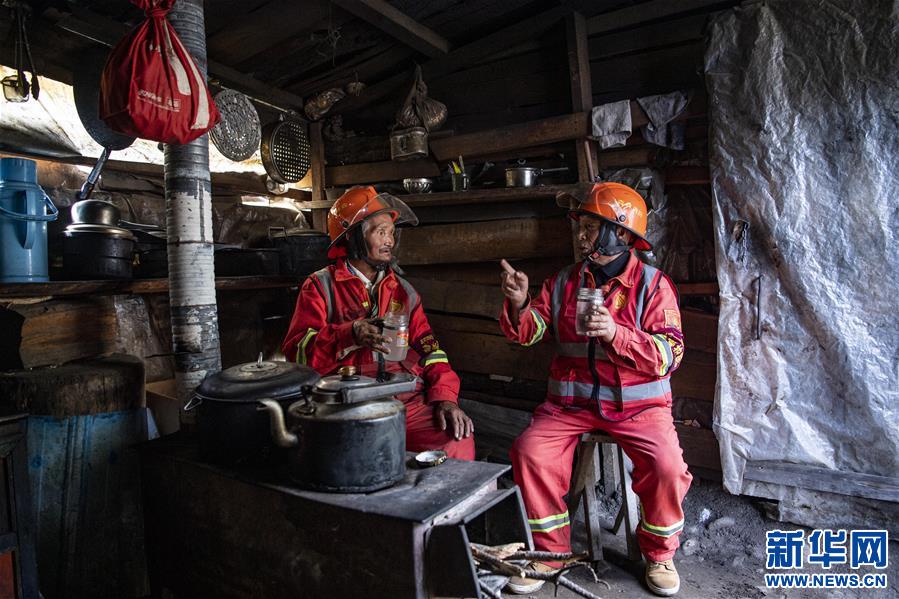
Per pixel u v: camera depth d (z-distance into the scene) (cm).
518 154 332
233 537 178
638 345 218
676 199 299
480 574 167
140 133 181
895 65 237
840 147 247
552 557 163
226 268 303
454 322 352
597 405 232
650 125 287
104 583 218
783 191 256
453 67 351
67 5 253
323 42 333
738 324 271
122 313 276
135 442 226
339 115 390
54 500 209
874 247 244
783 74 254
